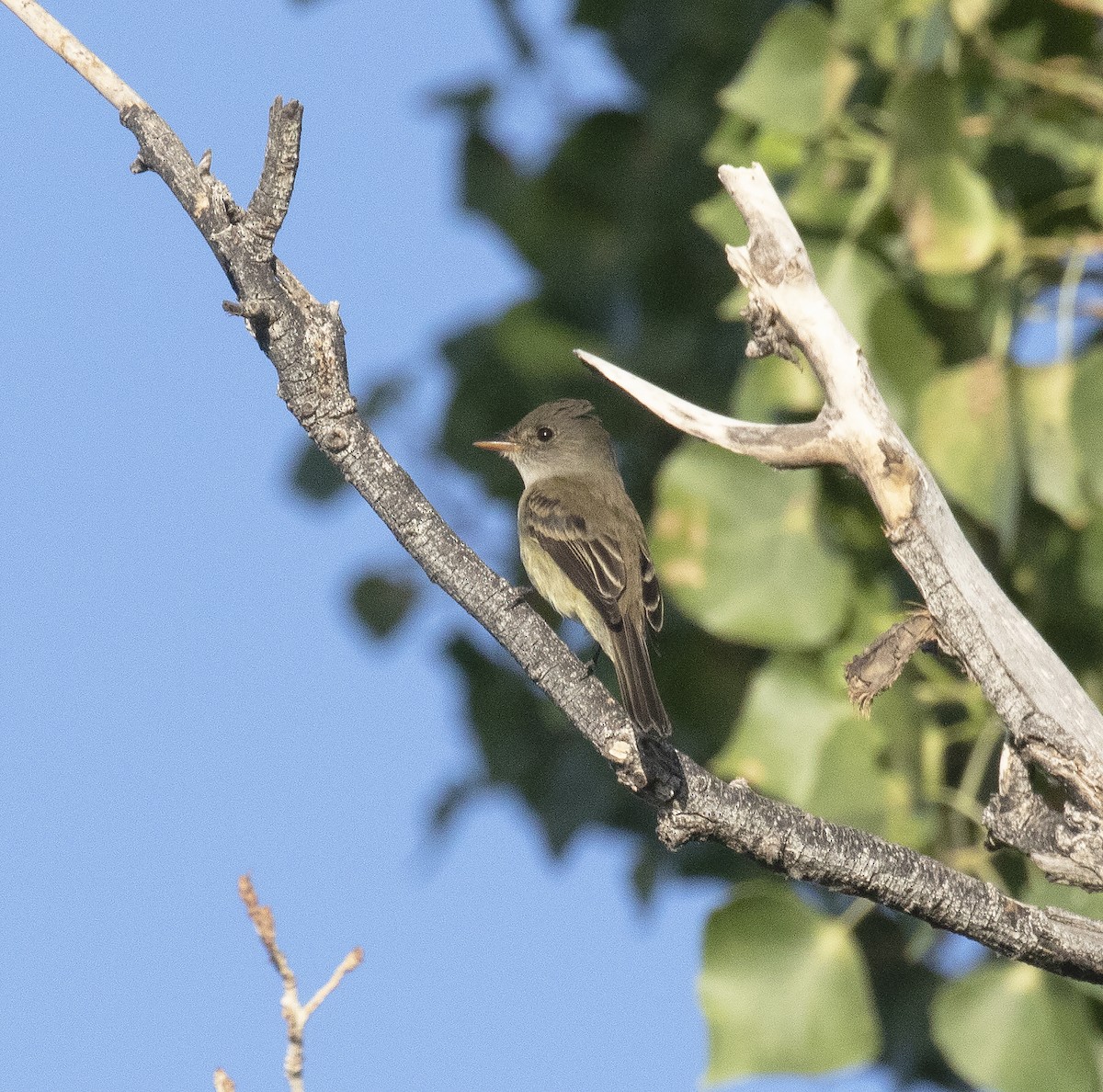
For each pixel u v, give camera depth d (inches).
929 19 395.2
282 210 316.5
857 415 304.0
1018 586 411.8
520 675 495.2
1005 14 422.3
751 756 406.6
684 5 495.8
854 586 413.1
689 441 437.7
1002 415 390.6
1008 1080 381.1
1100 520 398.6
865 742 400.8
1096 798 300.4
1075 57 422.6
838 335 303.7
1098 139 424.8
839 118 417.7
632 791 312.3
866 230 415.5
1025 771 313.9
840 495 414.3
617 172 508.7
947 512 305.6
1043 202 415.8
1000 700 306.2
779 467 309.1
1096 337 432.1
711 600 413.1
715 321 483.8
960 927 306.7
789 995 386.9
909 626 323.6
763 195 306.2
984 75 422.0
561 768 479.5
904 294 401.7
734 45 485.1
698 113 491.2
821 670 409.1
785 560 412.5
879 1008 444.8
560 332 504.7
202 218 319.0
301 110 312.0
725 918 390.3
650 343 491.5
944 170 390.9
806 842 307.0
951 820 398.9
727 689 459.8
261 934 271.9
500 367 512.7
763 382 398.3
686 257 491.2
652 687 428.1
